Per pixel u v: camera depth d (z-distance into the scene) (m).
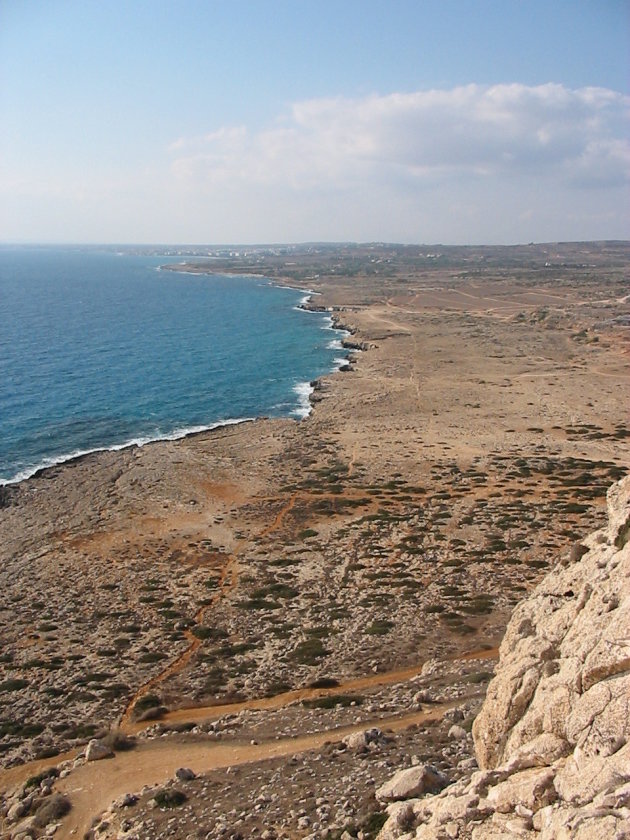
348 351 162.50
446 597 44.81
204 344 170.12
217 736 28.72
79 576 52.09
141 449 86.62
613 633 14.82
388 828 16.11
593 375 128.12
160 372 135.88
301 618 43.25
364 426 97.19
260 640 40.59
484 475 73.81
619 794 11.37
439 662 35.34
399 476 74.81
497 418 99.94
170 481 74.56
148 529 61.66
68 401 111.06
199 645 40.53
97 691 35.41
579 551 20.81
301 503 67.50
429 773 20.03
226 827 20.39
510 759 14.82
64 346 160.62
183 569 52.84
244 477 76.12
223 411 109.19
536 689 16.39
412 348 158.62
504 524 58.25
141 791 24.34
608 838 10.52
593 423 95.62
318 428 96.75
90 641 41.75
